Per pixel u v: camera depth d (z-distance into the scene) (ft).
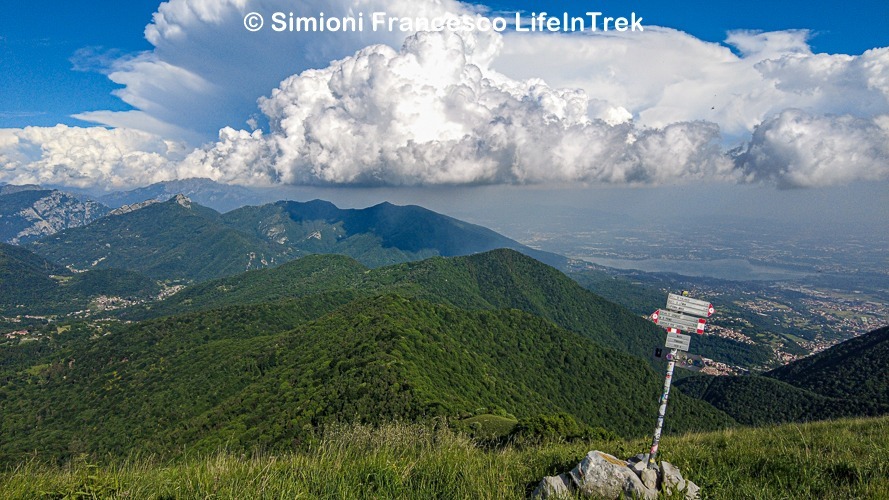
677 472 21.84
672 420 239.09
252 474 22.81
